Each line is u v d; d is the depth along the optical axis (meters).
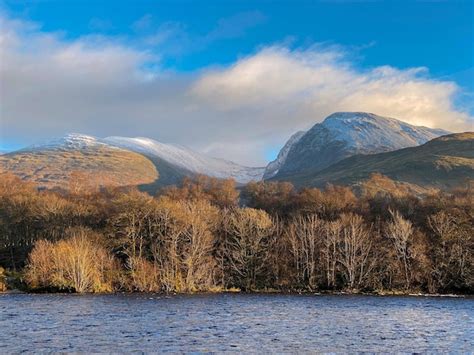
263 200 185.00
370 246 123.69
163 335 57.38
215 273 124.75
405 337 57.03
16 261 134.88
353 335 58.12
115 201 136.38
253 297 105.88
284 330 61.38
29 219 142.62
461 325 66.44
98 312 77.06
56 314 74.12
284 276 127.75
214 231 133.25
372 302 97.12
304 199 166.12
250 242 129.38
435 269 120.50
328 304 92.88
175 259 119.19
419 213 147.00
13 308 81.19
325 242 127.31
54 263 112.44
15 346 50.81
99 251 118.31
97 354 47.53
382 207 158.00
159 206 127.56
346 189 199.00
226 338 55.72
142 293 111.25
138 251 126.38
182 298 101.50
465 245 120.81
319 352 48.75
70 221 141.12
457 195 181.38
